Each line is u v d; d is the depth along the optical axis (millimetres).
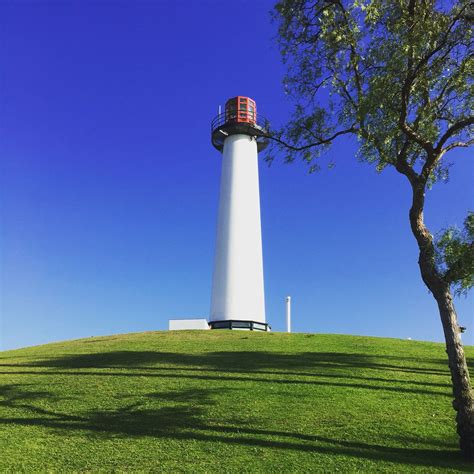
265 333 33844
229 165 47875
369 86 13961
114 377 19891
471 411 11992
